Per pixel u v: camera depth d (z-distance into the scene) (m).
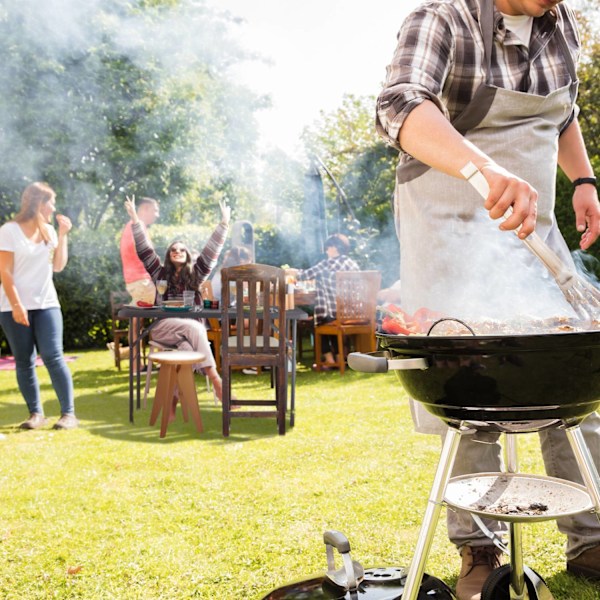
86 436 4.07
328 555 1.45
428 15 1.57
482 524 1.54
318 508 2.61
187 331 4.88
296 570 2.06
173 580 2.04
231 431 4.14
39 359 8.17
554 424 1.17
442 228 1.72
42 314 4.27
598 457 1.71
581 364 1.08
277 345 4.36
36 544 2.35
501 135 1.67
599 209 1.92
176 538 2.37
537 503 1.23
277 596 1.40
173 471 3.22
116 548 2.29
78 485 3.03
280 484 2.94
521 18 1.63
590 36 12.12
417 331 1.37
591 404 1.15
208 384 5.64
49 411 4.95
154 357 4.05
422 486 2.82
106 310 9.86
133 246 5.27
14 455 3.61
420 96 1.37
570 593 1.80
